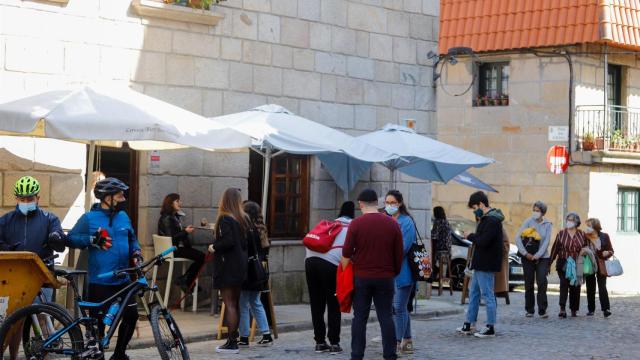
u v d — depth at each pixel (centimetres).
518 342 1322
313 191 1705
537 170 2616
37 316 877
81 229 961
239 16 1577
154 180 1454
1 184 1288
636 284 2756
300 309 1577
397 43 1844
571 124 2570
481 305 1803
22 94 1317
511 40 2606
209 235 1488
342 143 1397
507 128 2664
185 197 1495
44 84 1341
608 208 2639
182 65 1498
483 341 1325
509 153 2661
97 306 923
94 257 959
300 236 1698
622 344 1330
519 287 2397
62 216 1345
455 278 2167
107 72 1409
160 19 1469
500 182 2675
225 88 1558
